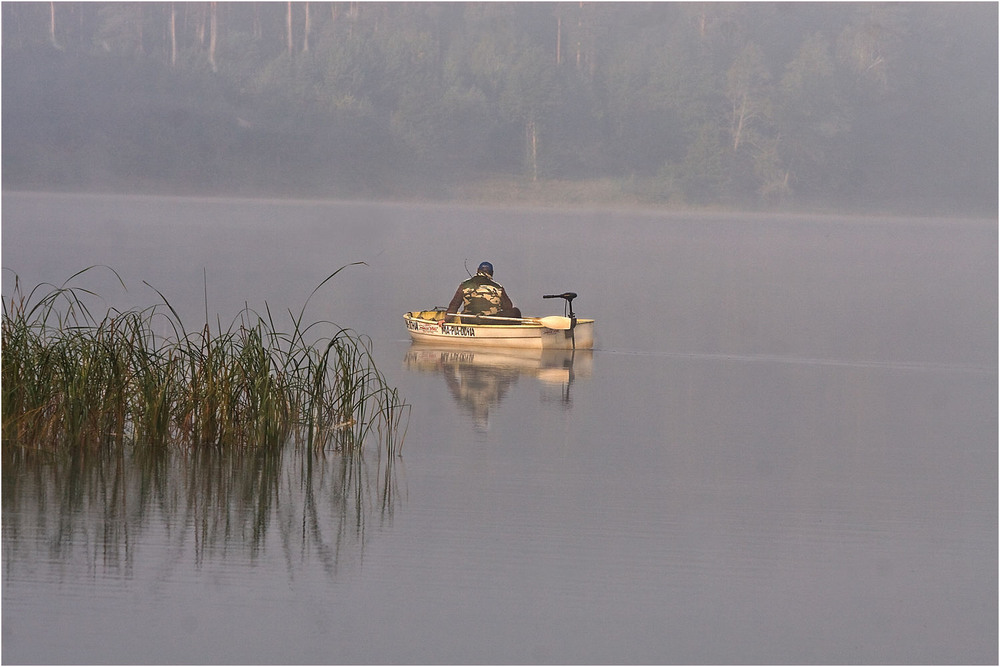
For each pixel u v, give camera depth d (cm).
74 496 3278
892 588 2766
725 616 2586
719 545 3030
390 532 3064
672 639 2467
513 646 2416
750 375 6031
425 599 2630
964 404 5244
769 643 2462
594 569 2833
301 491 3409
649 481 3662
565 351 6844
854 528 3206
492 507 3312
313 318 8106
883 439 4409
